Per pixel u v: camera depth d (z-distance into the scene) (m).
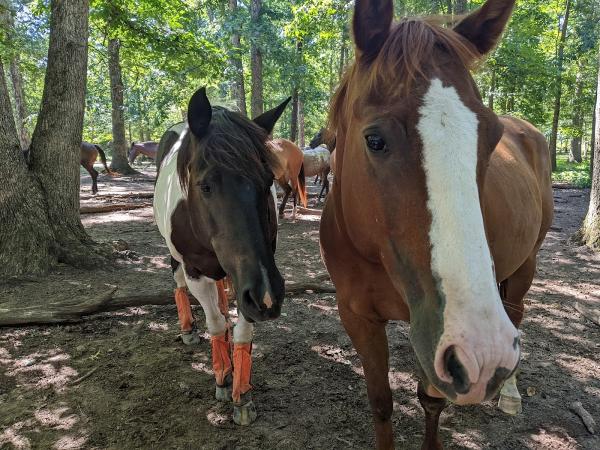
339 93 1.96
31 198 5.61
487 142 1.36
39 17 12.19
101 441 2.63
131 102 17.89
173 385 3.23
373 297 2.07
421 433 2.70
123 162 18.62
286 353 3.68
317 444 2.61
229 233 2.38
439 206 1.25
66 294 4.85
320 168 10.98
